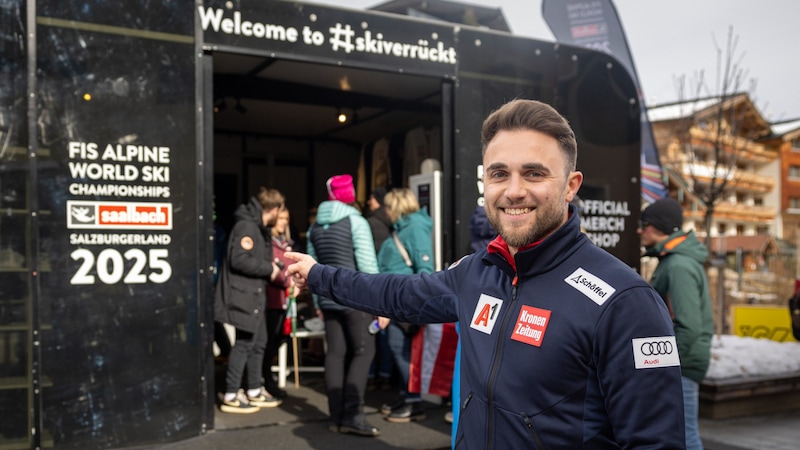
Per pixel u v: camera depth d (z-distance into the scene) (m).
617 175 5.60
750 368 5.83
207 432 4.06
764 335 7.77
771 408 5.73
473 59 5.00
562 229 1.42
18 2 3.56
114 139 3.78
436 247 5.03
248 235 4.50
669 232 3.40
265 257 4.66
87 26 3.73
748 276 13.98
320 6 4.40
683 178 20.38
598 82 5.54
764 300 12.56
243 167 8.41
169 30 3.94
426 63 4.80
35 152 3.58
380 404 5.14
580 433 1.32
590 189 5.47
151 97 3.89
